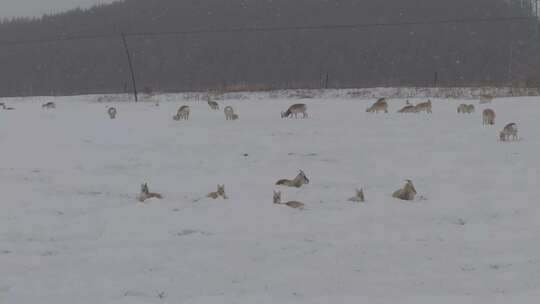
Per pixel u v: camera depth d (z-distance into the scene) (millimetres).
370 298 12438
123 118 42688
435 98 55188
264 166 27375
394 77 154000
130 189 22969
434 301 12211
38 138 33594
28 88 149625
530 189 22359
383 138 33312
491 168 26000
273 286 13281
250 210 19766
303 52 184375
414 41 184625
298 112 41969
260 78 166500
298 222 18594
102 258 15055
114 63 182250
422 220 19031
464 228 18188
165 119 41906
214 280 13641
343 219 19000
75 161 27781
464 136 33094
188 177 25219
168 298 12477
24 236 16812
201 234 17297
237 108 49344
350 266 14805
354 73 164750
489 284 13508
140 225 18047
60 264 14602
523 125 35750
